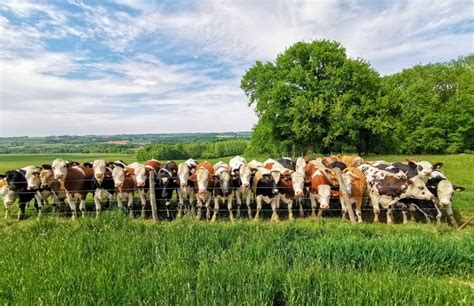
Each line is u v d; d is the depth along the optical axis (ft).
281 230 24.25
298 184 34.01
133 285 14.65
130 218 27.50
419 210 33.22
